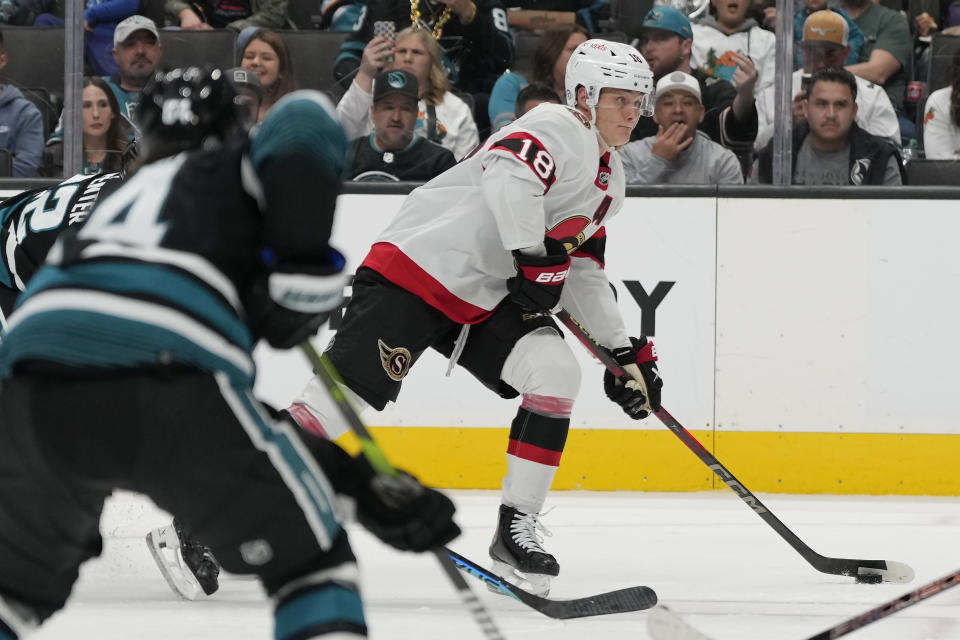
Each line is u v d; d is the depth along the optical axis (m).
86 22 15.43
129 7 15.43
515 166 9.38
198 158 4.93
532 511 9.99
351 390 9.95
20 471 4.70
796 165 15.56
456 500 14.54
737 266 15.29
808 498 15.04
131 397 4.55
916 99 15.53
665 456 15.37
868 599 9.59
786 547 11.98
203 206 4.78
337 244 15.41
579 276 10.60
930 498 15.12
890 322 15.22
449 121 15.80
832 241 15.22
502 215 9.39
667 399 15.34
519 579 10.01
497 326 10.09
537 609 8.57
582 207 10.02
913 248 15.17
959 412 15.20
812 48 15.35
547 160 9.45
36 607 4.94
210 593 9.41
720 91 15.60
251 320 5.04
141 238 4.73
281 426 4.88
